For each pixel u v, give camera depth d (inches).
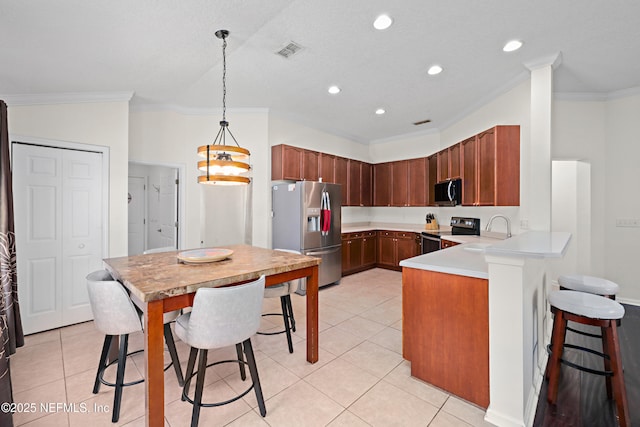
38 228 108.3
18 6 65.2
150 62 102.2
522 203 121.6
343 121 190.5
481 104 152.3
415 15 83.8
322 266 166.1
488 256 64.4
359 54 105.9
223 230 163.3
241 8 77.7
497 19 85.5
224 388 76.4
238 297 60.6
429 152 212.5
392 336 106.7
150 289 57.4
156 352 57.5
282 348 98.2
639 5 78.5
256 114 166.1
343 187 209.5
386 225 243.9
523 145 121.6
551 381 70.2
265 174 166.7
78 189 117.1
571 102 141.0
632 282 135.4
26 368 85.4
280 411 67.7
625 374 81.0
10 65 87.2
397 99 151.3
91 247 120.4
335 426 63.0
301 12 81.9
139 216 204.8
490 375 64.7
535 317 77.5
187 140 159.6
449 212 197.2
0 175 91.1
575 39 95.3
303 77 124.6
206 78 124.3
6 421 61.1
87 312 120.0
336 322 119.3
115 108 125.9
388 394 73.7
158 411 57.5
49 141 109.5
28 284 106.4
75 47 85.0
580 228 146.7
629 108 134.2
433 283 75.9
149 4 71.5
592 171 141.0
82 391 75.2
